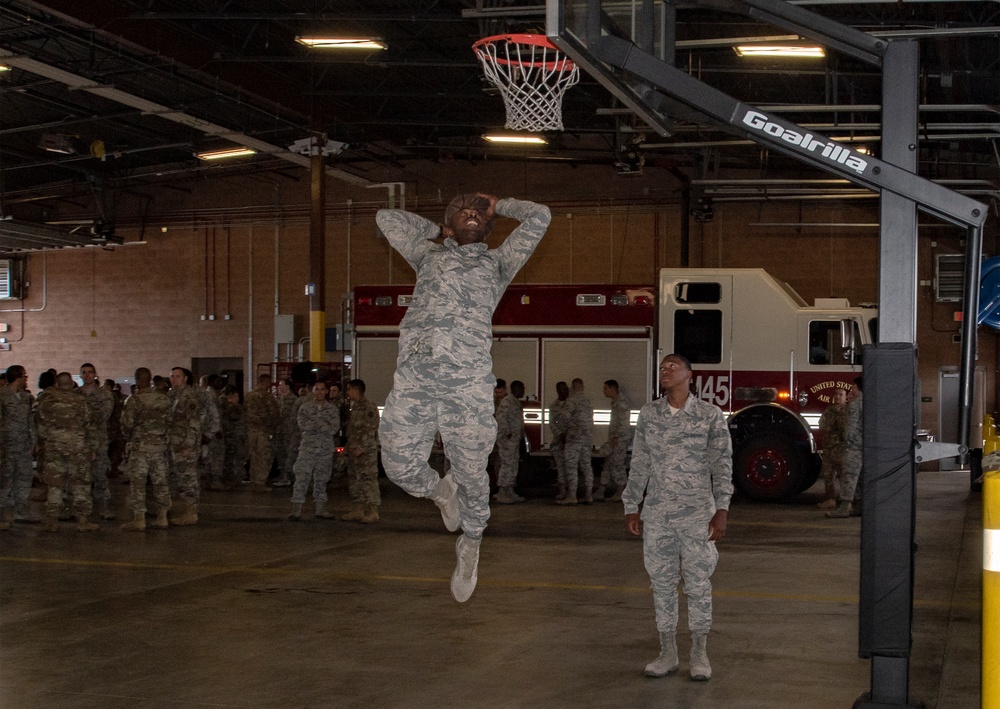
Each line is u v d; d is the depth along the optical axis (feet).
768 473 55.01
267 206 101.40
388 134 90.63
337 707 18.89
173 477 54.60
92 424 45.60
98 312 106.52
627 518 21.20
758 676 20.86
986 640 12.55
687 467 20.48
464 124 77.92
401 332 13.58
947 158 79.05
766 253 87.45
